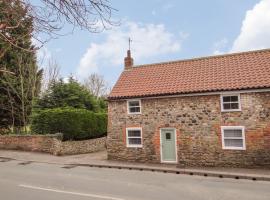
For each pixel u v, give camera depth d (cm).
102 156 2412
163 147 2050
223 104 1889
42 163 2030
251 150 1786
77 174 1603
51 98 2973
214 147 1889
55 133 2512
